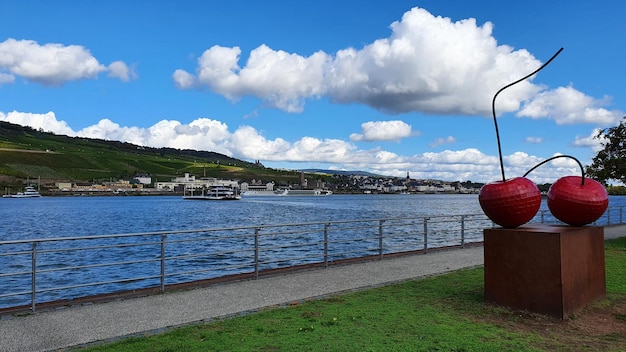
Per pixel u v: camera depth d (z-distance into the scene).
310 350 5.42
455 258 13.25
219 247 26.92
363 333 6.09
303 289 8.99
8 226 54.41
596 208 7.93
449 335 6.05
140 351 5.41
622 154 17.36
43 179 191.75
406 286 9.22
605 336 6.16
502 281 7.55
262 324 6.52
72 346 5.72
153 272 19.25
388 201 156.88
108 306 7.66
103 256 25.12
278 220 61.66
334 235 32.88
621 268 11.19
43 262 22.81
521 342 5.83
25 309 7.45
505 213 7.59
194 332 6.16
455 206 105.50
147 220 63.66
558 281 6.95
